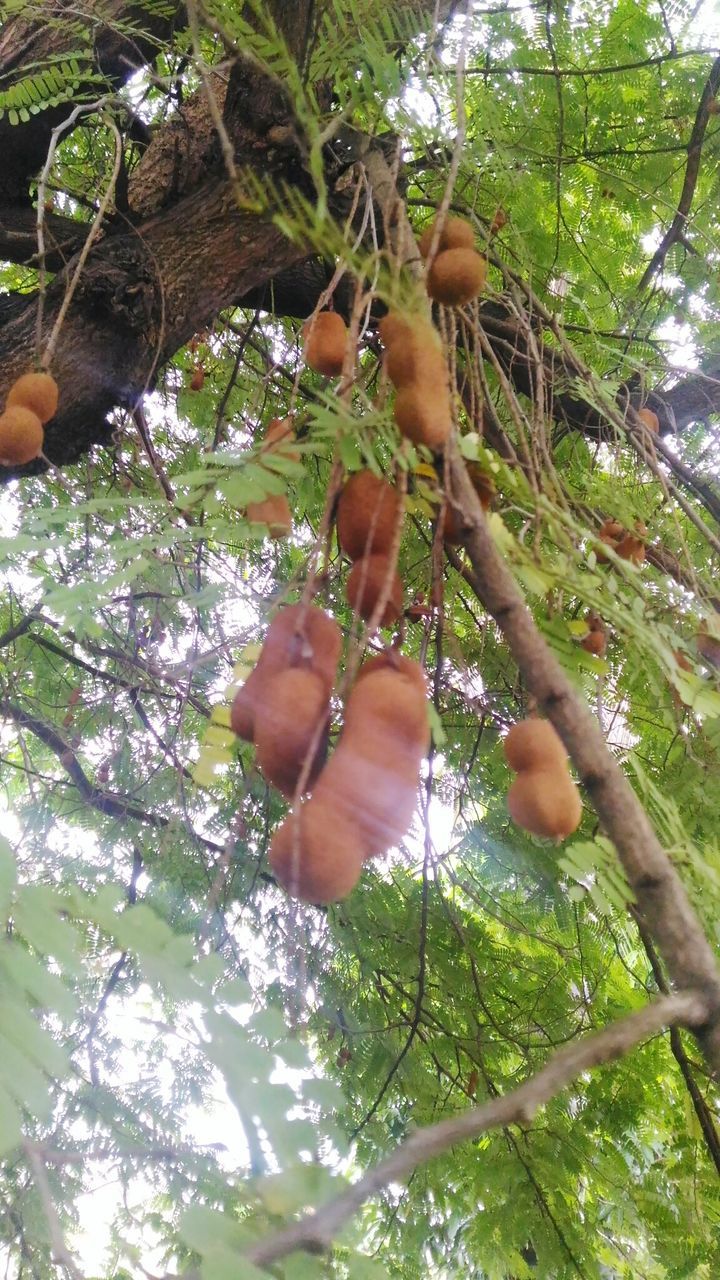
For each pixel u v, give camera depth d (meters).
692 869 1.64
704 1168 3.61
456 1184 3.83
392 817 1.21
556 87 3.67
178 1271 2.72
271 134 2.69
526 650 1.22
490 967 4.07
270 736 1.25
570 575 1.69
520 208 3.63
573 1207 3.71
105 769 4.42
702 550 3.12
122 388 2.71
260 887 4.18
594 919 4.14
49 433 2.69
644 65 3.62
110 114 2.67
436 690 1.74
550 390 3.04
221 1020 1.05
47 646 4.23
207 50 3.46
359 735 1.22
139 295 2.67
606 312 3.83
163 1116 3.25
